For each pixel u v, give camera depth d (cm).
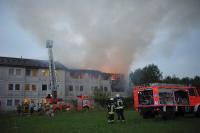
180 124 1588
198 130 1300
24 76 5188
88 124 1708
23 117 2623
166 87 1967
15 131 1378
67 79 5744
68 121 1991
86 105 3916
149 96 1977
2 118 2466
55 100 3488
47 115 2867
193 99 2083
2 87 4950
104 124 1678
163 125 1540
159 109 1905
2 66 4994
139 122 1762
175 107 1962
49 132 1328
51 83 4744
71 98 5703
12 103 5009
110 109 1770
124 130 1338
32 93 5247
